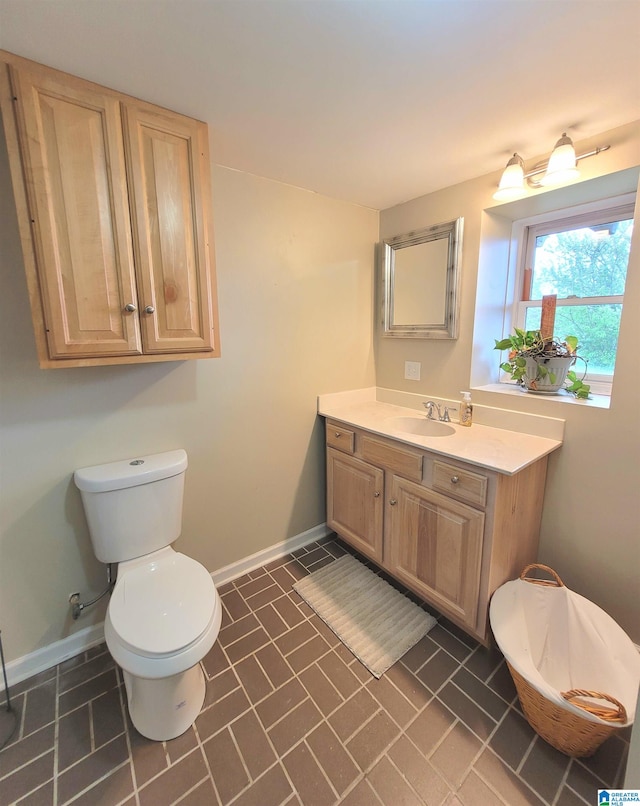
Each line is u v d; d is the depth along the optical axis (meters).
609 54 1.01
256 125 1.36
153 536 1.53
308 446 2.27
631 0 0.84
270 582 2.00
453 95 1.20
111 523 1.44
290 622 1.73
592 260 1.73
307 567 2.13
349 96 1.20
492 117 1.32
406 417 2.09
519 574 1.64
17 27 0.90
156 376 1.63
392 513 1.85
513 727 1.27
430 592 1.70
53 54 1.00
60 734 1.26
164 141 1.25
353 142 1.49
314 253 2.07
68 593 1.54
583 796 1.08
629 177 1.42
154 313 1.30
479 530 1.46
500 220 1.89
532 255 1.97
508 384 2.04
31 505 1.42
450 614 1.63
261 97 1.20
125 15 0.87
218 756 1.19
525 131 1.41
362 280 2.32
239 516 2.03
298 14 0.88
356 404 2.42
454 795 1.08
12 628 1.44
